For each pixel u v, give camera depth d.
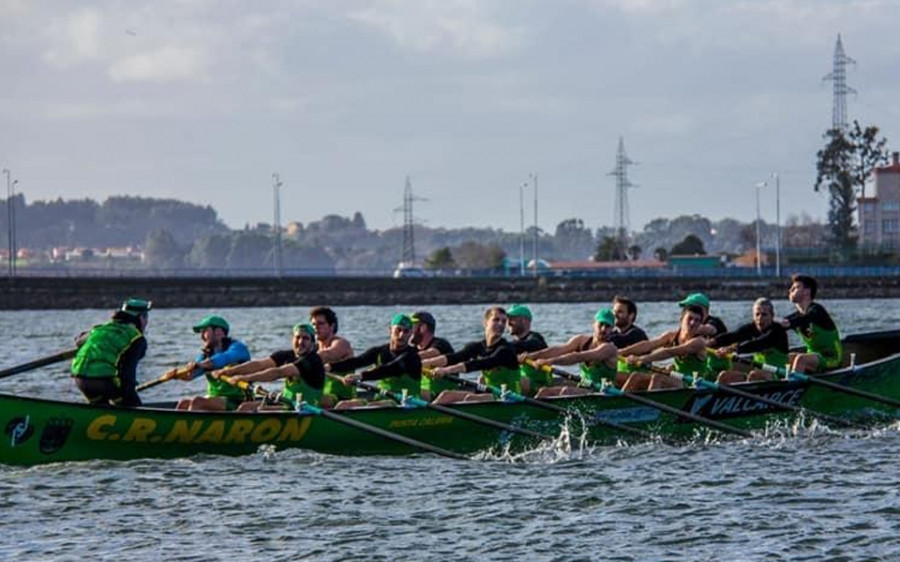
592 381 72.31
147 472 61.75
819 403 76.19
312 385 66.69
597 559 49.19
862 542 50.84
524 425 69.31
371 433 66.19
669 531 52.69
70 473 61.22
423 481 61.53
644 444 71.44
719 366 75.56
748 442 71.94
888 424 77.56
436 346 72.88
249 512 55.50
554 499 57.84
